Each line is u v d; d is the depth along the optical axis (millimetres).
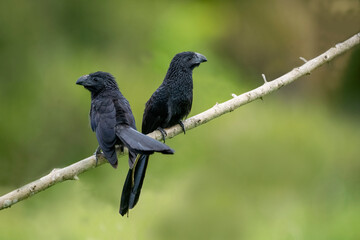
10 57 13773
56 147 13203
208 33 14969
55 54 13875
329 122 16031
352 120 16000
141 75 13648
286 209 12836
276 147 14703
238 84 14680
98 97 8414
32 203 11641
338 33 16844
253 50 16984
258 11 16844
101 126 7695
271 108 15844
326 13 16812
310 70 8703
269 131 15023
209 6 15172
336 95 16469
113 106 8055
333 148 15062
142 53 13969
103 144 7449
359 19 16625
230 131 14672
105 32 14180
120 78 13547
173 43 14047
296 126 15438
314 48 17078
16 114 13438
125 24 14281
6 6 13984
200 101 13648
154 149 6664
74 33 14133
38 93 13617
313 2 16859
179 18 14461
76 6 14180
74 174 7254
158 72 13617
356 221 12016
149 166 12891
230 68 14992
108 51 14070
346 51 9031
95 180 12141
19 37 13914
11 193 6898
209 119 8359
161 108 8875
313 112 16156
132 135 7164
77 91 13555
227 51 16719
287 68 17094
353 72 16109
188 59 9070
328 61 8859
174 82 8945
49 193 11789
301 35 17016
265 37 16938
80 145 13250
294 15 16984
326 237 11789
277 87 8445
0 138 13188
